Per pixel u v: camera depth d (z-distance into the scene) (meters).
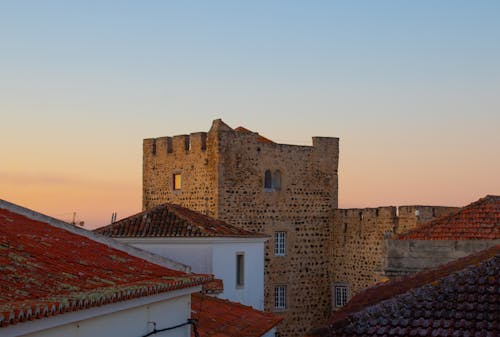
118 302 15.47
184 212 38.56
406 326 14.03
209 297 29.02
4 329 11.94
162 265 21.42
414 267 25.17
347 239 54.75
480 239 25.16
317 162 56.09
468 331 13.52
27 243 17.83
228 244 36.34
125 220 37.94
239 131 52.34
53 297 13.77
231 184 51.81
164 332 18.59
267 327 26.42
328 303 55.94
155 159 55.94
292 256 54.47
